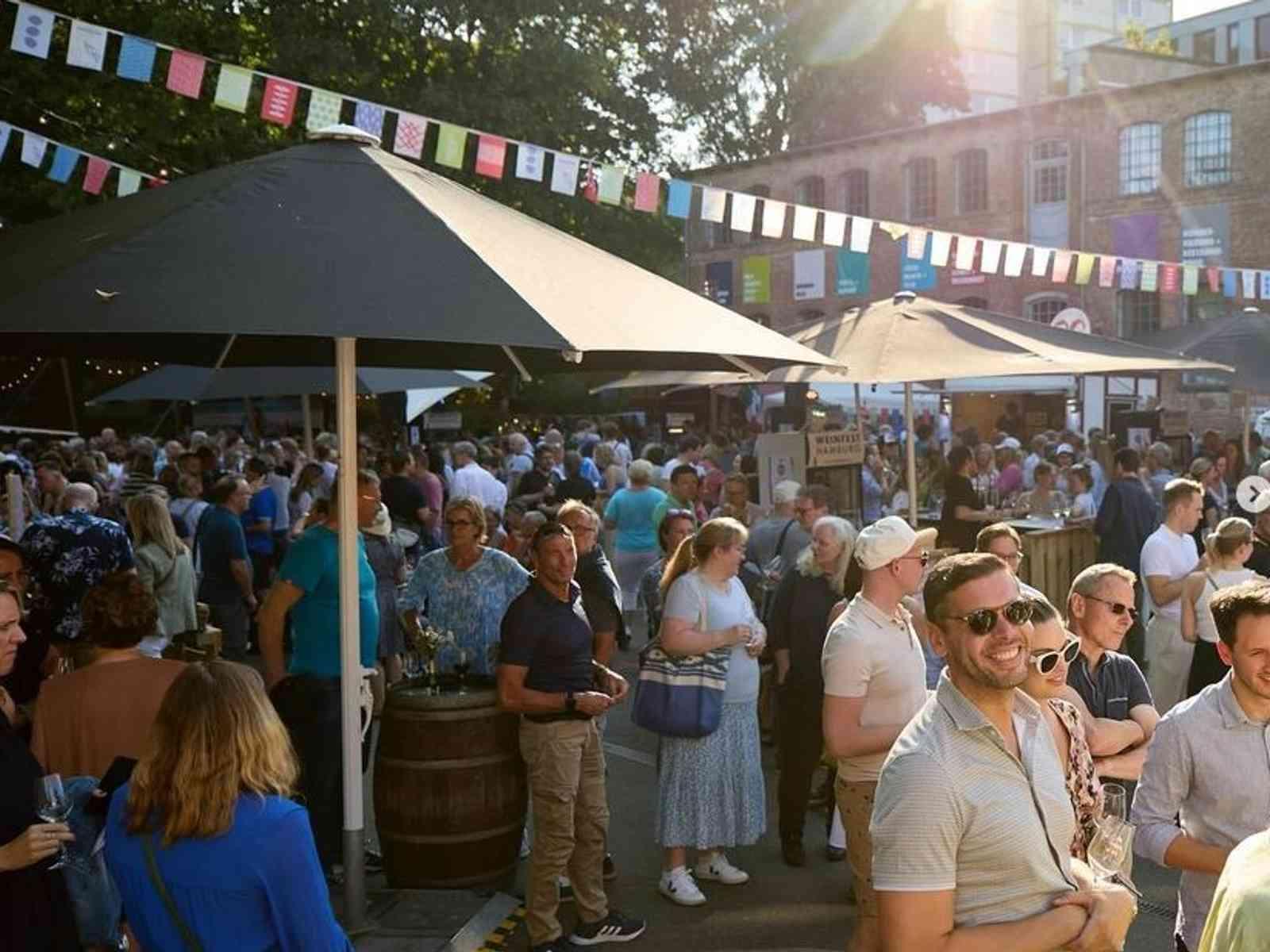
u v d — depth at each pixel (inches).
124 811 107.0
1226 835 132.7
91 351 230.8
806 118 1729.8
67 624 221.3
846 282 1391.5
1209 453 631.8
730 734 230.4
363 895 200.2
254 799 104.5
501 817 223.0
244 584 394.6
